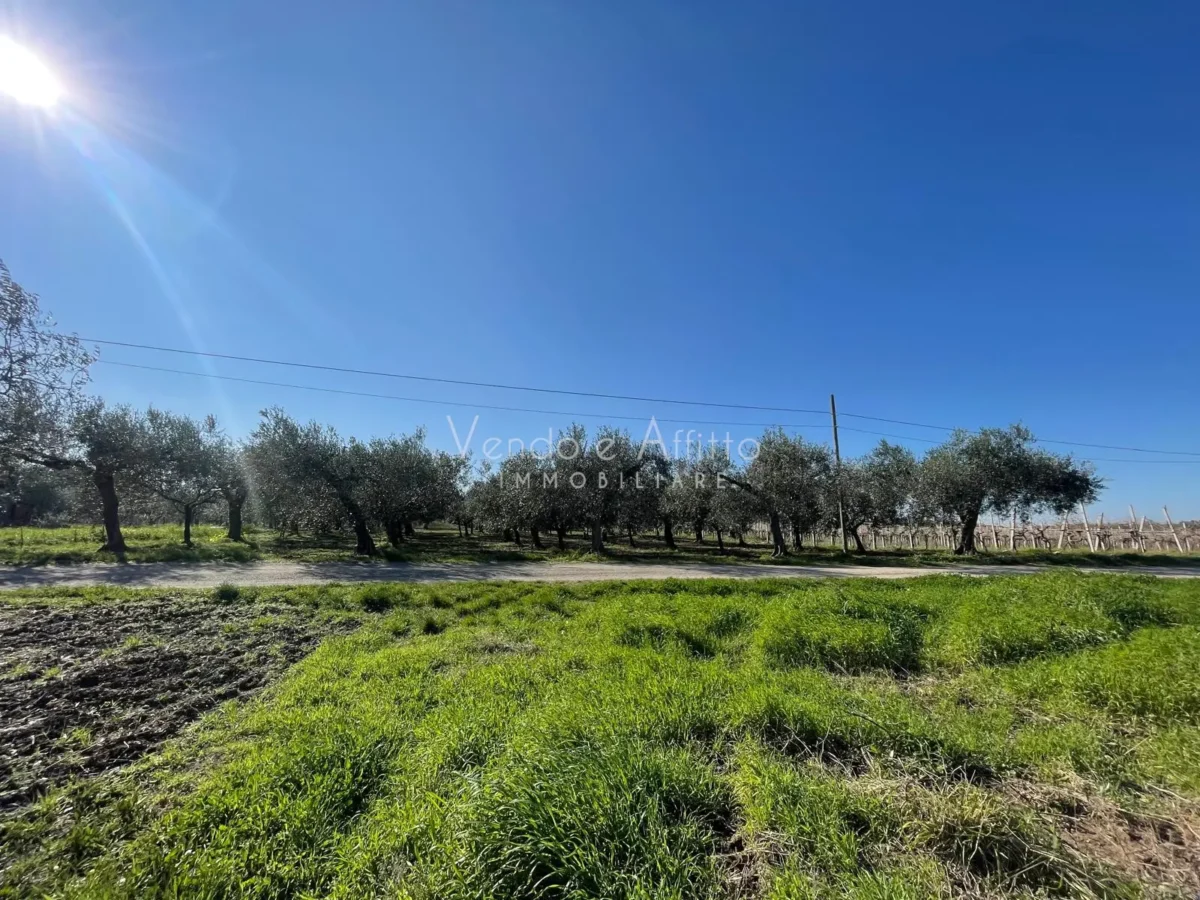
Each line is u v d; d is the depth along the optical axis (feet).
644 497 95.14
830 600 28.76
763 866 8.70
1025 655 21.63
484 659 22.53
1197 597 34.81
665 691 16.02
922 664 21.59
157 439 73.46
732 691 16.31
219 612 31.76
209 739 14.62
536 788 9.76
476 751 12.81
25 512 122.52
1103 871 8.40
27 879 9.16
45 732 14.99
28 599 34.04
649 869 8.29
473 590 40.52
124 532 98.63
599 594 40.60
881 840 9.21
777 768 11.19
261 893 8.64
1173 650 18.86
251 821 10.07
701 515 109.60
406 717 15.52
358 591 37.78
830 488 89.30
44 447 50.31
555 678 19.10
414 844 9.27
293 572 52.37
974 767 12.05
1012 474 86.28
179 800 11.48
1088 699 16.35
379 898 8.25
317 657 22.80
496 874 8.32
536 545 117.60
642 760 10.87
